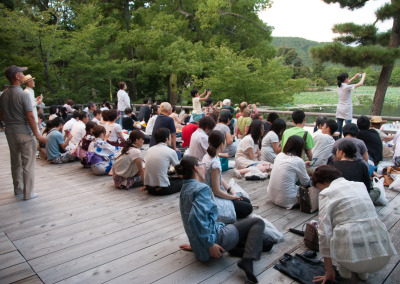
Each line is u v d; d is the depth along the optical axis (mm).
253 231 2111
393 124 7312
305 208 3109
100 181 4344
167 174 3725
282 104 12516
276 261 2254
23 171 3512
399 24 7629
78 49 12891
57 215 3133
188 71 13453
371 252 1801
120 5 16453
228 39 15641
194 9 16094
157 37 13984
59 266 2217
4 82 11742
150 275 2094
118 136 5141
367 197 1895
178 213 3168
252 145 4422
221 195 2795
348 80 5672
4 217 3082
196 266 2199
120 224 2914
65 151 5590
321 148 3824
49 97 13758
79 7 13938
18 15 11266
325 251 1881
